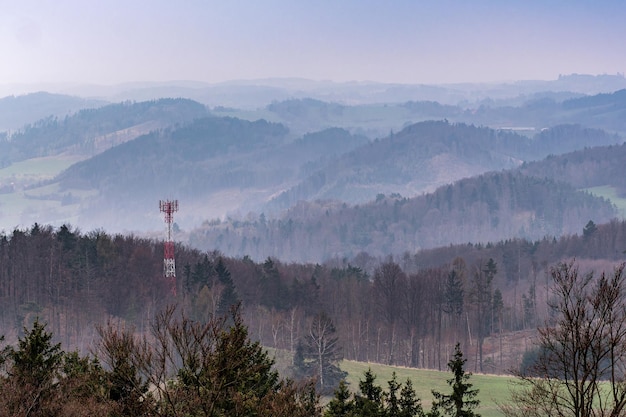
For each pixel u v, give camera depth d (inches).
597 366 1117.1
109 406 1200.2
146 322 5841.5
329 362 4124.0
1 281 6156.5
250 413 1244.5
